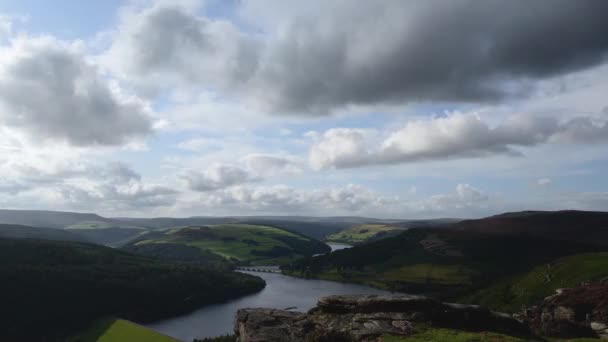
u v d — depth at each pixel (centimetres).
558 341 3566
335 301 3750
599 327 4634
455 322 3572
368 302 3666
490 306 16862
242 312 3856
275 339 3259
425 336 3073
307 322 3541
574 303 5531
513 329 3656
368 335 3178
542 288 16112
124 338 17850
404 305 3641
